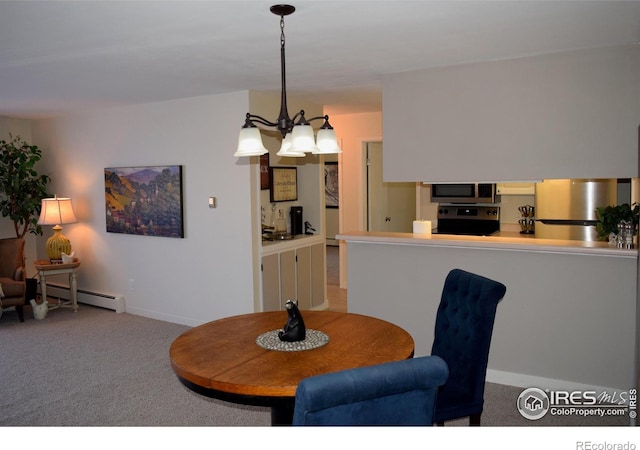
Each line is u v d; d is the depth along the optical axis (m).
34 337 4.96
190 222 5.22
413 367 1.46
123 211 5.71
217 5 2.36
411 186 7.92
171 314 5.49
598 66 3.33
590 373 3.44
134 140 5.56
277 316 2.83
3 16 2.48
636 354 3.19
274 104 4.99
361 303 4.23
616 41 3.14
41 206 6.16
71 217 5.96
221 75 3.96
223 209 4.97
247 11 2.45
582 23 2.74
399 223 7.62
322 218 5.92
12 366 4.18
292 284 5.41
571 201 4.96
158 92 4.70
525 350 3.62
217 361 2.11
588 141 3.40
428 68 3.84
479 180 3.77
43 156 6.54
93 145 5.96
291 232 5.79
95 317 5.68
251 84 4.38
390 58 3.51
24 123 6.57
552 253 3.49
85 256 6.23
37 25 2.63
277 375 1.95
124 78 4.02
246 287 4.89
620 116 3.30
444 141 3.86
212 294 5.14
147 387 3.73
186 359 2.14
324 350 2.22
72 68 3.64
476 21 2.68
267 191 5.47
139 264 5.71
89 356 4.41
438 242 3.79
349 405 1.40
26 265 6.79
